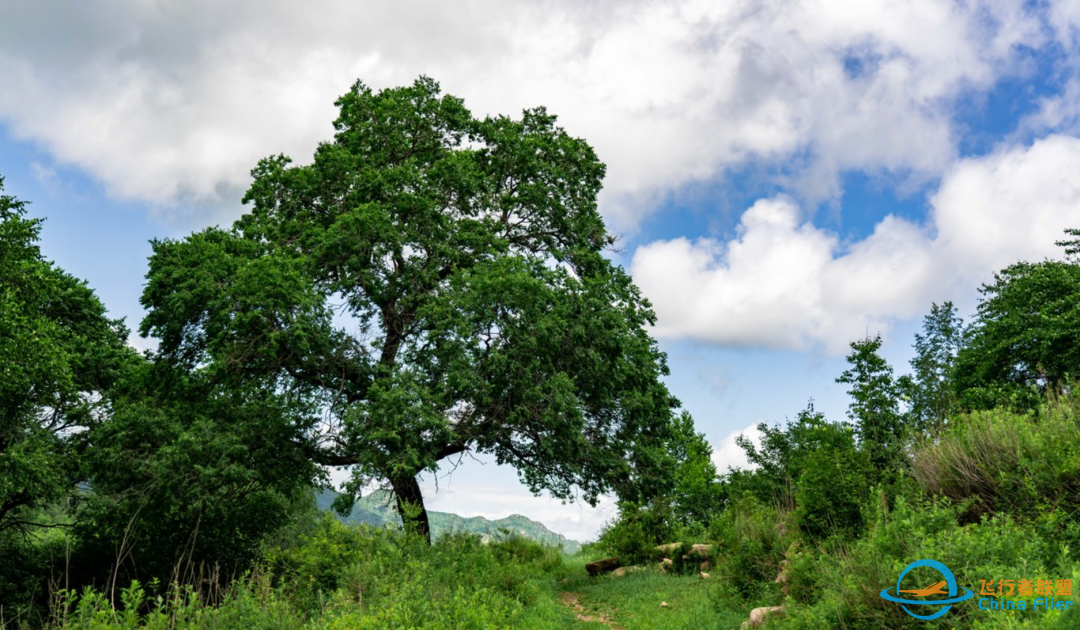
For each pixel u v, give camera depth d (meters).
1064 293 33.94
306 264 23.58
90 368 26.41
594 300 24.34
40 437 22.05
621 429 25.86
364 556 14.70
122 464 21.67
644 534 24.77
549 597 17.36
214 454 21.20
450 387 21.64
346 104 27.69
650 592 17.98
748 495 22.05
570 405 21.83
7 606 20.52
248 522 25.17
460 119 27.97
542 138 29.34
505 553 19.31
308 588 13.50
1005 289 37.66
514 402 22.78
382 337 24.61
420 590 12.34
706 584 16.84
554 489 25.19
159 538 24.08
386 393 20.59
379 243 23.45
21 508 25.14
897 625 8.30
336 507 20.08
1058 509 9.31
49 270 24.84
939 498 11.40
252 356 22.91
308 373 24.14
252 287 21.25
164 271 22.73
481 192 26.48
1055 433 10.82
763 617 11.55
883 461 14.58
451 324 21.94
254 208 26.73
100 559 24.55
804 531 13.64
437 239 24.72
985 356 34.88
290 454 23.30
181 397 24.20
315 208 26.66
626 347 24.81
